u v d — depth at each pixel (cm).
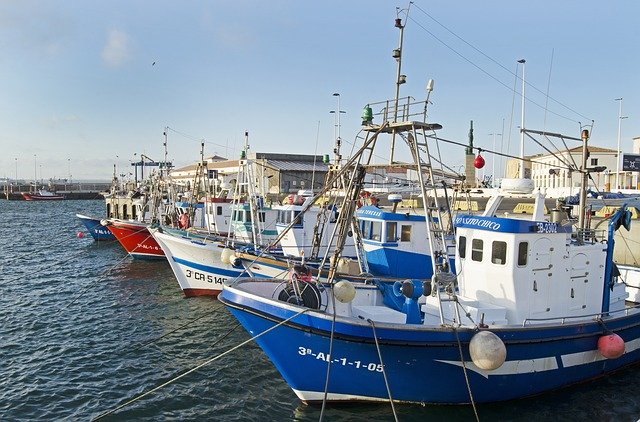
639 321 1263
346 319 988
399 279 1308
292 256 1933
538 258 1124
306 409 1120
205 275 2158
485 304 1131
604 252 1230
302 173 4956
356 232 1631
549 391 1178
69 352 1555
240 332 1731
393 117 1166
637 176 3991
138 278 2717
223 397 1232
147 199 3909
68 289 2462
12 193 13850
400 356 1014
